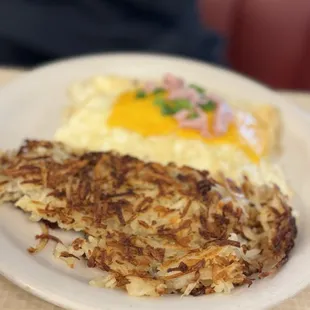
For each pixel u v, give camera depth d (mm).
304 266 247
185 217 272
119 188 283
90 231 261
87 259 249
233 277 238
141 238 257
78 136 350
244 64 637
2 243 242
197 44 519
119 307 217
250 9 607
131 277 232
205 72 416
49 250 254
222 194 292
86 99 382
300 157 360
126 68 416
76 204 271
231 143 349
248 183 312
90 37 497
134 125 353
